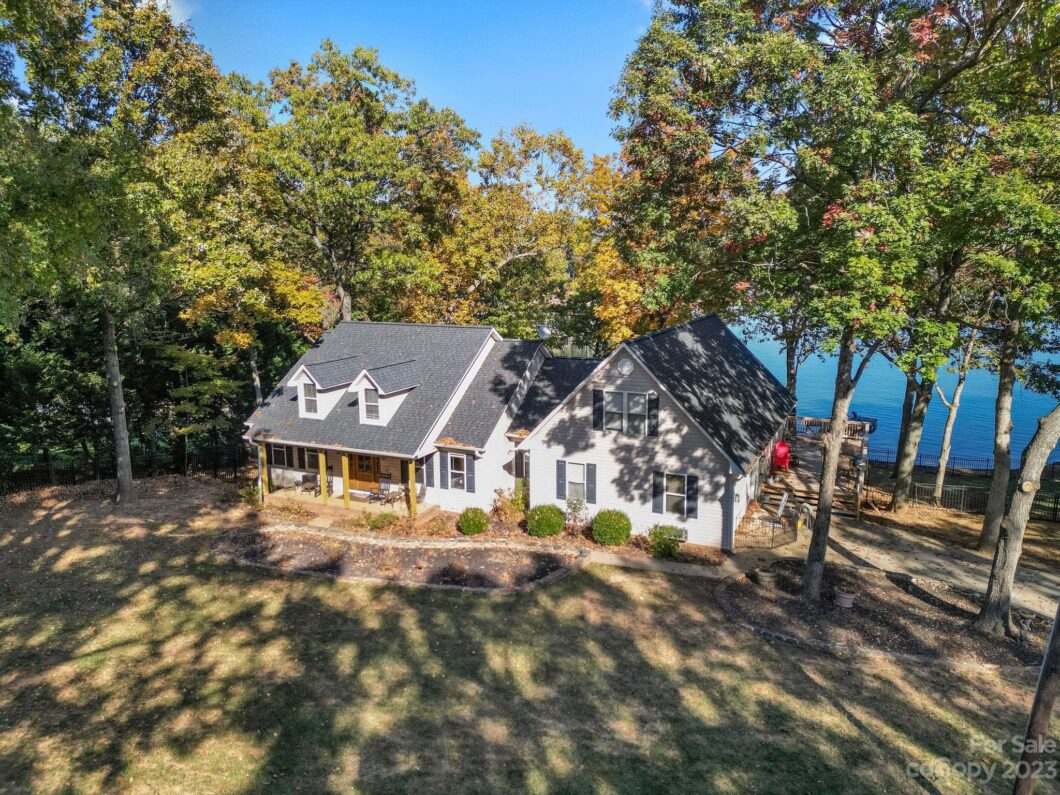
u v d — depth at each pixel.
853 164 16.53
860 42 16.53
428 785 11.07
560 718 13.02
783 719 12.96
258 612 17.41
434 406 25.70
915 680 14.32
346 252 33.31
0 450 28.28
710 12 16.47
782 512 25.17
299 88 29.00
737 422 24.30
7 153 15.58
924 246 15.48
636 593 18.75
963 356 26.62
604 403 22.98
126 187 19.73
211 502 26.97
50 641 15.73
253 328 33.09
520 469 26.98
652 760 11.78
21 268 15.81
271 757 11.71
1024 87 18.42
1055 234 13.98
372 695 13.69
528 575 19.92
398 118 31.39
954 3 15.70
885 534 24.16
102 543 22.03
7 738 11.99
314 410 27.17
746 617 17.19
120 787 10.81
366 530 23.56
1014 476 35.56
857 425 35.09
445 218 36.97
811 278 17.94
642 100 17.12
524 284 41.12
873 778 11.30
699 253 19.72
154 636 16.06
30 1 17.22
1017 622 17.03
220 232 26.27
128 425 32.09
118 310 23.67
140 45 23.58
